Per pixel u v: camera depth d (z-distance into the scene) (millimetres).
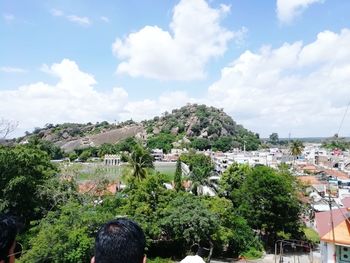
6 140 42688
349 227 20859
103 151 145000
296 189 44062
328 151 136125
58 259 25906
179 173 69000
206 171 74688
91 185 40219
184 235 33219
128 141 163250
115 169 60188
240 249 38000
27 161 36000
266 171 41938
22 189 35281
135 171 53125
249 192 40375
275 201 39188
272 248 40312
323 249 22078
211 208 37344
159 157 148625
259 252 38250
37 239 26453
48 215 29891
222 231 35906
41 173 37312
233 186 52469
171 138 181125
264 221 39844
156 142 172750
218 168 117250
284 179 41188
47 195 35000
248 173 46688
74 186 38062
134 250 2568
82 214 28484
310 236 42406
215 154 143500
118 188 52406
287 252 39094
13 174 35438
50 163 40062
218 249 37500
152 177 37469
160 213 34812
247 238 38906
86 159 136125
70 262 25969
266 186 39781
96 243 2613
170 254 36094
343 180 67000
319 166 101125
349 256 19906
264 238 41812
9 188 33844
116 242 2557
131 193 37250
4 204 33469
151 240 33844
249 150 185375
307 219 49406
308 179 61250
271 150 165625
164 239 36781
